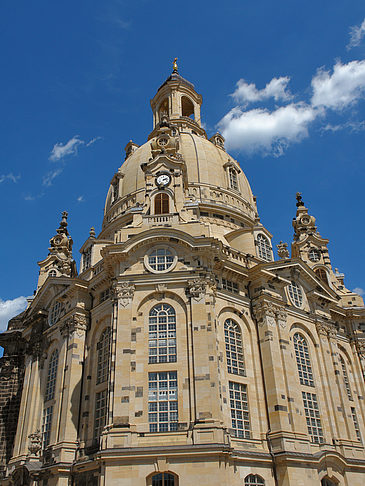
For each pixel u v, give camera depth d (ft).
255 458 136.05
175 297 150.51
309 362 174.29
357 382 197.26
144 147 255.09
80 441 151.02
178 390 134.72
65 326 175.52
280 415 147.23
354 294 220.64
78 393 161.07
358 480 157.99
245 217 225.97
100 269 182.19
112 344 142.92
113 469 121.60
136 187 233.35
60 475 143.33
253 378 155.84
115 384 134.41
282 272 183.73
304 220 239.50
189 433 126.62
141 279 152.56
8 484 167.02
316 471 145.69
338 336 201.05
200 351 138.00
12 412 204.64
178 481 119.24
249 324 165.07
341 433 165.17
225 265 166.61
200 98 317.01
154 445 125.39
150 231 157.99
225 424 138.51
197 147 243.19
